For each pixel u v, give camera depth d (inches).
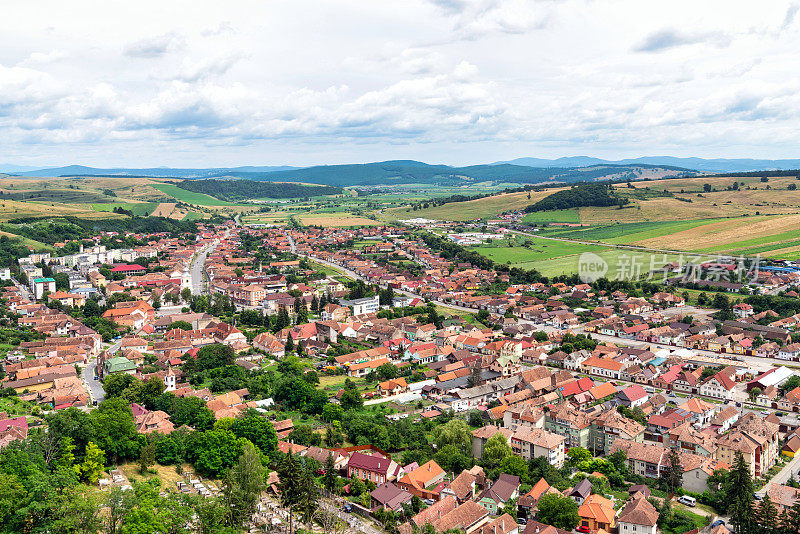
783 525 7022.6
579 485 7706.7
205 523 5979.3
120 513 5757.9
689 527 7180.1
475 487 7819.9
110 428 7657.5
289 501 6835.6
